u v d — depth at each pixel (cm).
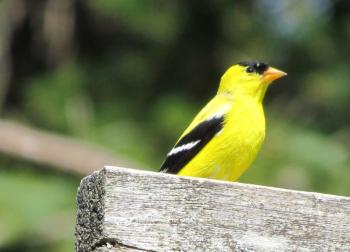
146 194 512
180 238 514
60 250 1176
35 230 1179
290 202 536
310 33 1473
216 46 1534
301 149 1265
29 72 1541
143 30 1473
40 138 1326
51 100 1407
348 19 1487
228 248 521
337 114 1391
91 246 513
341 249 538
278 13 1522
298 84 1459
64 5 1555
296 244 532
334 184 1240
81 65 1501
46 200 1216
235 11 1539
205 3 1527
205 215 520
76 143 1335
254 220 528
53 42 1541
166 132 1347
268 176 1234
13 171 1288
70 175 1310
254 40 1524
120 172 509
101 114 1410
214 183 525
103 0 1445
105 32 1555
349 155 1288
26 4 1555
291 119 1400
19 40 1571
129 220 507
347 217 542
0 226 1171
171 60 1513
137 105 1442
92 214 515
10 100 1478
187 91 1501
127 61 1497
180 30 1513
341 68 1438
